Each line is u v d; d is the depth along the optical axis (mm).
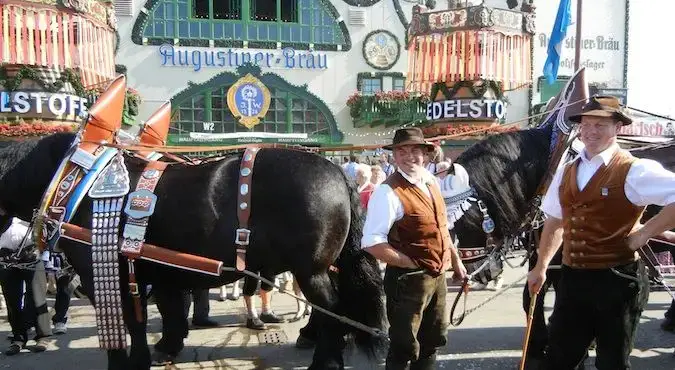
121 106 4121
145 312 3764
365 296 3729
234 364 4621
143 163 3871
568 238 2887
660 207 4281
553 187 3066
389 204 3102
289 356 4809
